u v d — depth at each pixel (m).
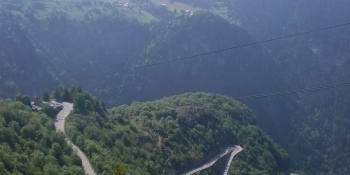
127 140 122.12
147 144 127.62
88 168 92.81
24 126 95.56
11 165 75.94
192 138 142.50
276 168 154.25
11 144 85.50
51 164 82.31
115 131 125.12
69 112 129.00
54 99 143.75
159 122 143.50
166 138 134.88
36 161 81.31
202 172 129.62
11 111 101.00
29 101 125.31
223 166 139.38
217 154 144.12
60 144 96.25
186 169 128.38
